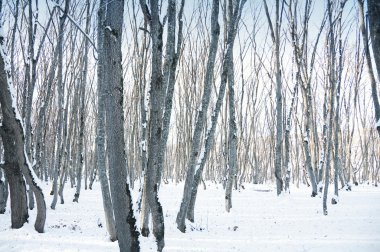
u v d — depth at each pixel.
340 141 22.89
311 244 8.95
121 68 6.29
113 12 6.25
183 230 10.51
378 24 5.02
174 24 9.05
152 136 7.24
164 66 9.14
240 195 20.12
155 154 7.24
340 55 14.57
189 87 26.03
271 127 31.22
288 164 20.03
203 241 9.41
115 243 8.83
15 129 9.28
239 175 25.64
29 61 12.90
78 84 20.36
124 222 6.19
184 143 27.64
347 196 17.98
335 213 13.32
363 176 34.66
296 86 19.83
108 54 6.23
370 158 37.28
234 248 8.75
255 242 9.40
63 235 9.51
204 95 10.93
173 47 9.16
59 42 14.88
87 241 8.95
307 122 18.69
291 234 10.33
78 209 15.40
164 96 9.13
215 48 10.85
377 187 25.23
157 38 7.29
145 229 9.13
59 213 13.90
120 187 6.16
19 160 9.31
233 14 11.75
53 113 25.89
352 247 8.37
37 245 8.37
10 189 9.87
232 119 15.07
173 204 16.86
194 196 11.88
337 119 15.89
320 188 18.70
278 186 18.39
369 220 11.62
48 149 30.70
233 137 15.01
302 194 19.34
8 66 9.19
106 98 6.28
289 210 14.67
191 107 26.27
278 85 18.56
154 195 7.23
